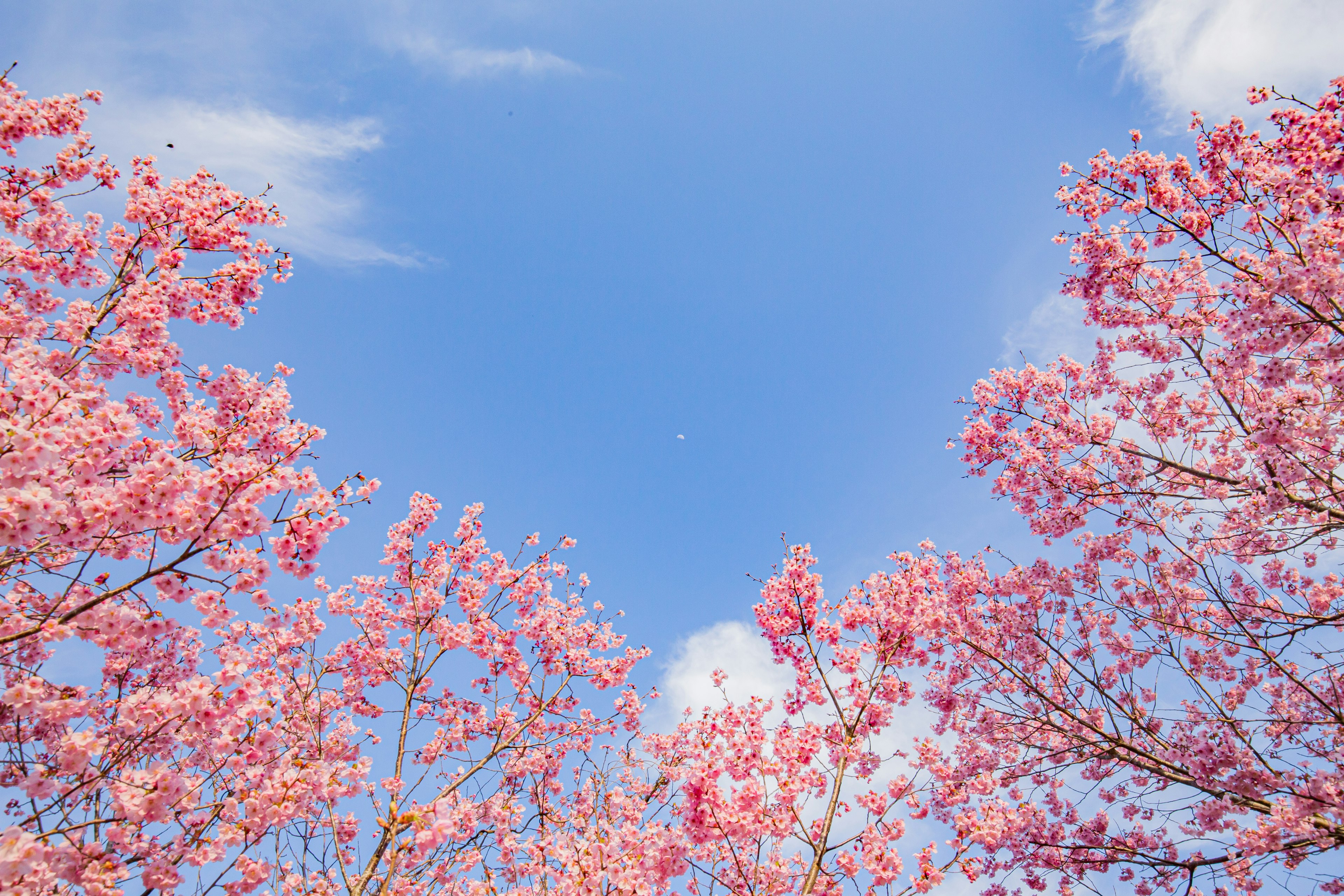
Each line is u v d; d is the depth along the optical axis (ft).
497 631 32.17
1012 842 25.43
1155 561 28.63
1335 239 19.27
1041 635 26.81
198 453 18.43
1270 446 21.02
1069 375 31.53
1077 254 27.45
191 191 23.30
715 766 20.15
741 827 19.21
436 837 18.86
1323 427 19.88
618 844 19.49
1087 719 25.96
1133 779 26.21
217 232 23.40
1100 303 27.91
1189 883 20.52
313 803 19.83
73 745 14.75
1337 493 20.52
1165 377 28.73
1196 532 25.90
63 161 21.34
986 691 28.27
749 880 20.95
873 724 24.63
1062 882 25.25
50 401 13.78
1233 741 19.60
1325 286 19.26
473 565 32.27
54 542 14.23
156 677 20.58
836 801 20.85
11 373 13.92
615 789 21.79
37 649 17.34
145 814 14.87
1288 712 25.76
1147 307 27.25
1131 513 27.89
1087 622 28.40
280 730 22.36
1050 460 29.89
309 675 26.30
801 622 26.78
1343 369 19.80
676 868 18.92
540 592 33.76
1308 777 17.94
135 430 14.73
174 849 15.70
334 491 17.28
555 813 28.86
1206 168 24.32
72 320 20.53
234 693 16.90
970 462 32.76
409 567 31.30
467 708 31.53
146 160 22.98
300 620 25.66
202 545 15.31
